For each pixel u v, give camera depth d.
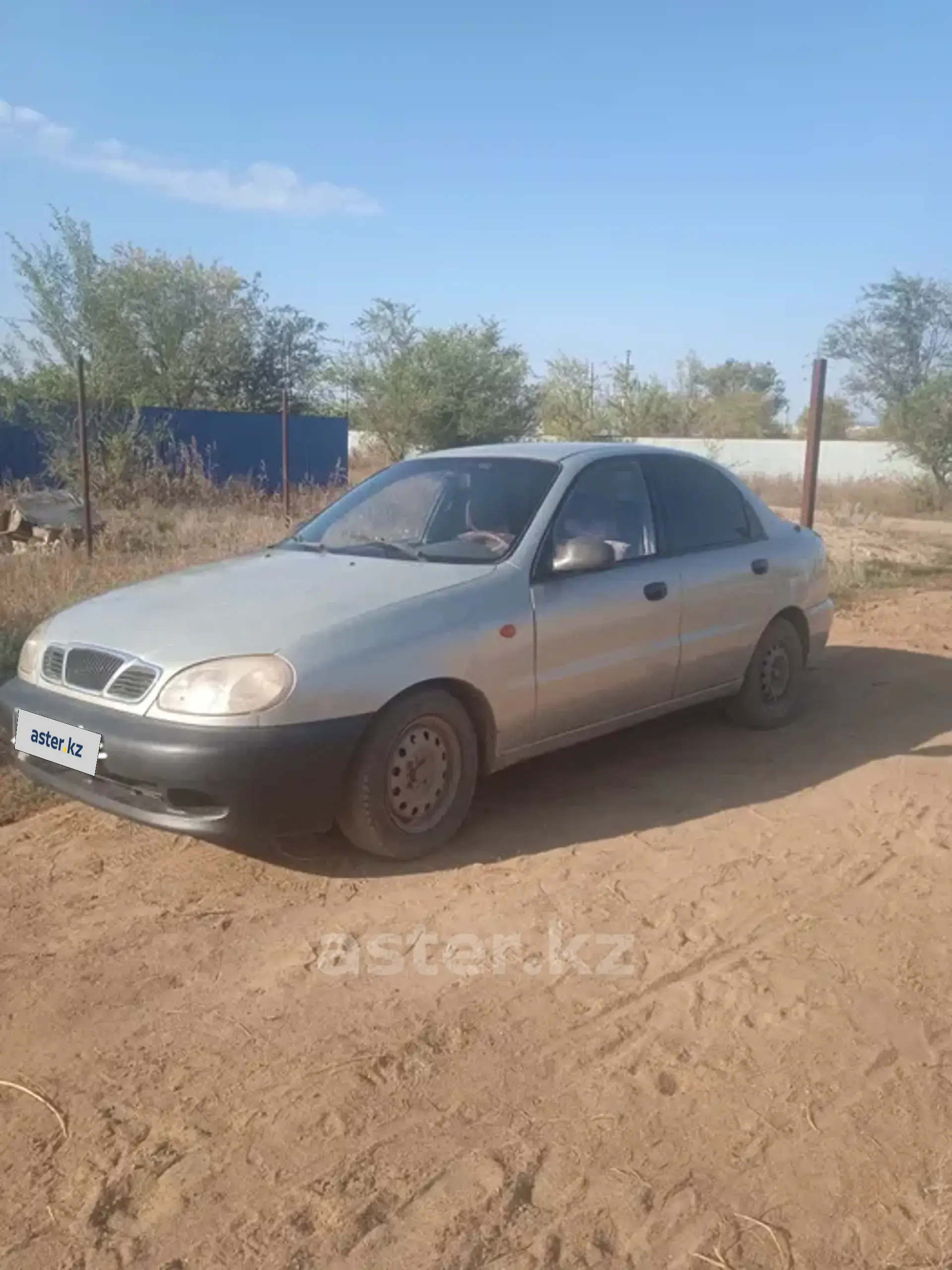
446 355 28.98
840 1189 2.66
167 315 28.78
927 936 3.93
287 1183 2.67
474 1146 2.80
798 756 5.97
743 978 3.62
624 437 30.67
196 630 4.24
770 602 6.22
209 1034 3.30
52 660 4.49
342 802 4.27
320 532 5.61
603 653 5.15
